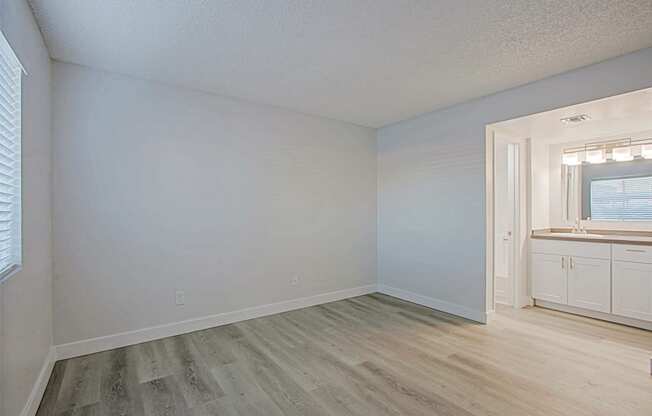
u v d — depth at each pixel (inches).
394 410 77.0
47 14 78.4
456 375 92.7
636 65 96.7
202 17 80.4
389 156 180.2
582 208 166.4
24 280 71.9
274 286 148.6
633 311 128.3
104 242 110.2
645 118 125.6
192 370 96.3
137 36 89.1
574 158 166.9
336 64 106.4
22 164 71.3
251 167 142.3
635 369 95.6
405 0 74.0
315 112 156.9
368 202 183.3
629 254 129.7
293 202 154.9
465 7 76.4
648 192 147.2
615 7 75.4
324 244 165.6
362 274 180.9
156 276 119.7
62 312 103.0
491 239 137.1
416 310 152.8
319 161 163.9
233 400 81.6
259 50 97.4
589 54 98.7
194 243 127.8
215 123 133.0
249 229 141.6
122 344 112.7
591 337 119.6
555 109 114.4
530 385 87.1
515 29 85.5
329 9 77.2
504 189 164.9
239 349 110.6
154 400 81.5
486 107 135.1
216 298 132.8
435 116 155.5
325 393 84.3
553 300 151.9
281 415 75.7
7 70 65.6
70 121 104.7
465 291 142.3
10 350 61.9
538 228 166.9
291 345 113.7
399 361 101.4
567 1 73.5
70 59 102.1
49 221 97.7
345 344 114.4
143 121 117.7
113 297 111.6
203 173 130.0
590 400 80.2
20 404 67.7
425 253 159.9
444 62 104.7
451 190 148.3
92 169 108.3
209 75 114.8
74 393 84.3
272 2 74.5
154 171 119.7
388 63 105.9
